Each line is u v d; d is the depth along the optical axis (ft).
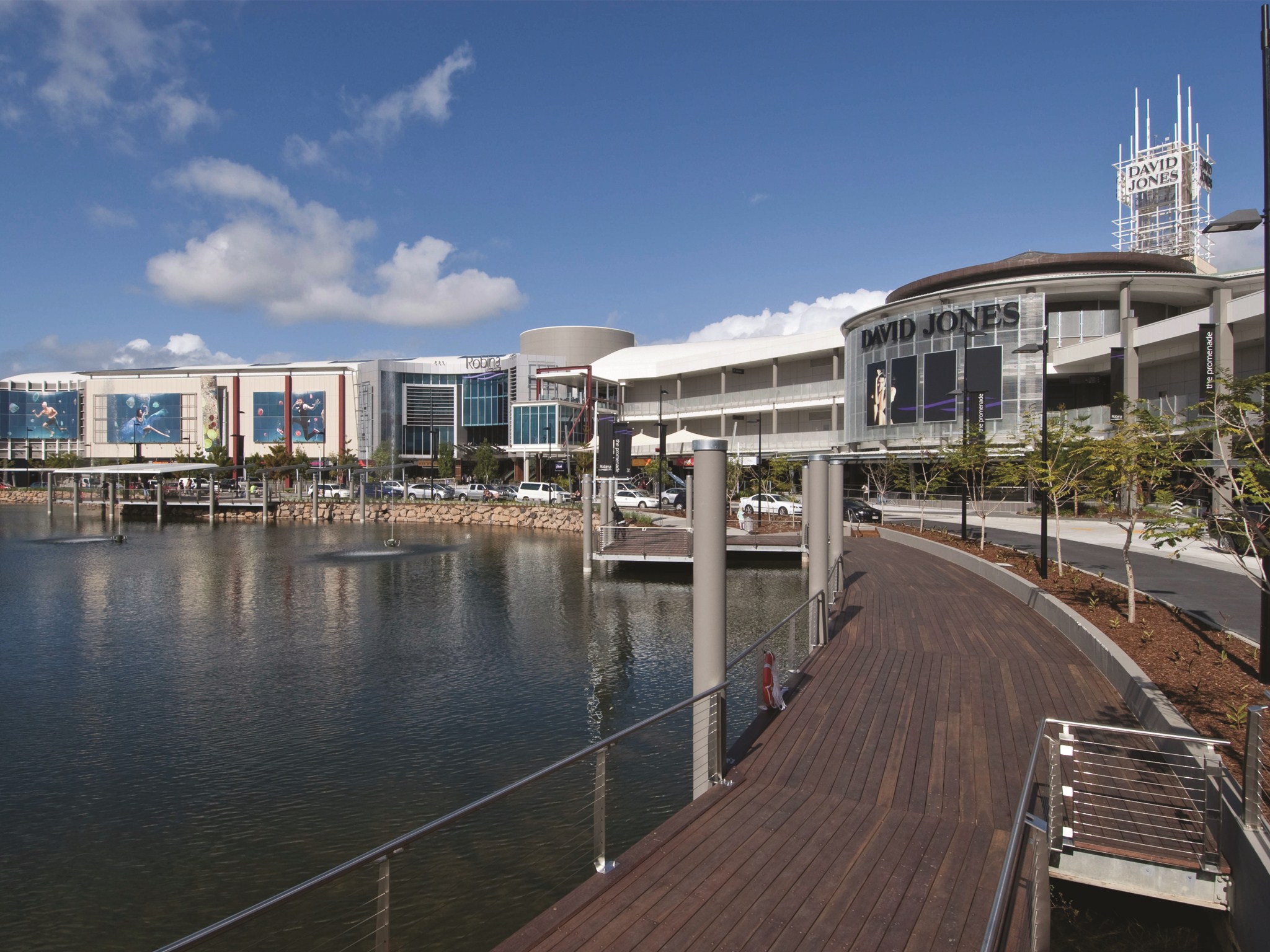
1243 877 18.20
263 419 345.51
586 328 362.53
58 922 25.27
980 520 136.36
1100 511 70.59
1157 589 55.93
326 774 36.09
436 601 79.92
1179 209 227.20
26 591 88.33
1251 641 37.88
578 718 43.55
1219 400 28.84
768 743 27.45
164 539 152.35
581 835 30.12
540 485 211.61
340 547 134.31
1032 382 165.27
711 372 277.23
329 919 25.20
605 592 84.58
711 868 19.06
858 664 37.93
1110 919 21.11
